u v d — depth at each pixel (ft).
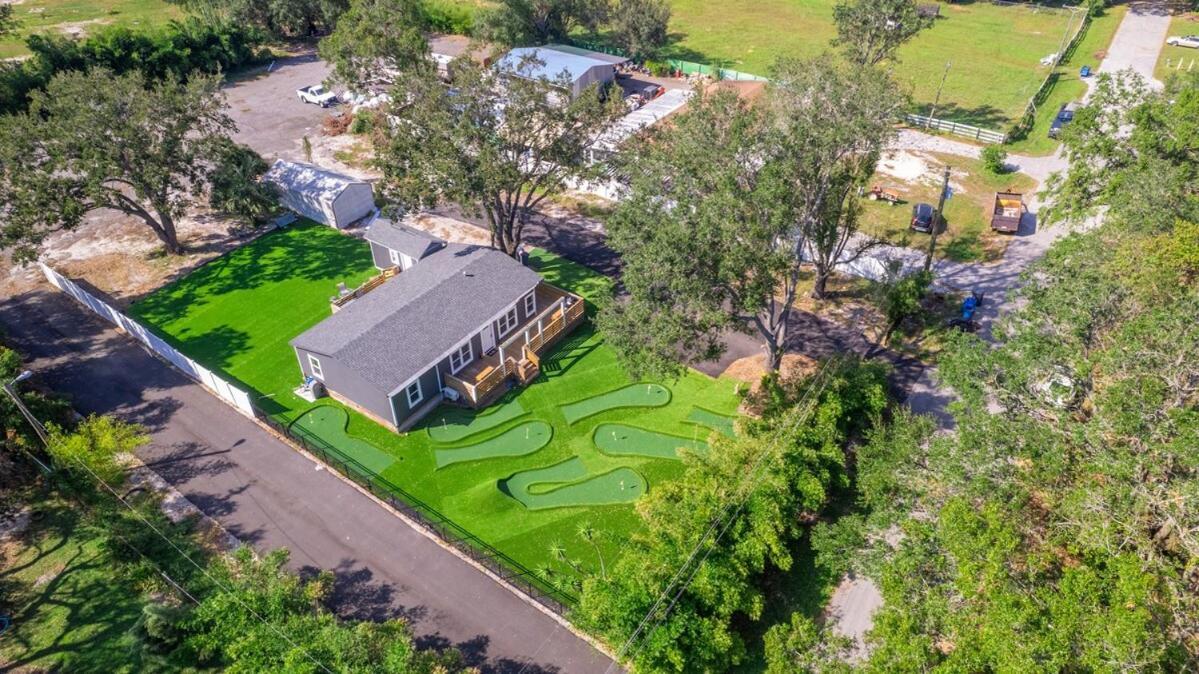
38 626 90.84
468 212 142.20
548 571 96.17
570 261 162.50
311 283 155.63
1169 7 299.38
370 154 207.31
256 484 110.42
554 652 87.61
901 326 139.54
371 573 97.14
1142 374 73.51
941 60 261.65
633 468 111.96
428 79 140.05
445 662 81.87
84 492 107.65
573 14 262.06
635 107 224.94
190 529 103.19
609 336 108.47
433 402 124.06
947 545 72.18
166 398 126.72
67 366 133.90
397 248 149.79
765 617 90.38
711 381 128.26
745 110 112.27
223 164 159.84
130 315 146.82
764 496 90.68
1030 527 76.02
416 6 228.43
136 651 85.20
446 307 128.88
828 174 108.88
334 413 123.34
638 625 79.46
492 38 253.03
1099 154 132.77
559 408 123.65
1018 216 164.55
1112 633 58.59
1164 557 67.92
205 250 167.53
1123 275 87.35
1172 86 133.08
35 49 230.27
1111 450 70.74
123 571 95.61
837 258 140.26
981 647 66.18
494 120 139.54
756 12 318.24
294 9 282.15
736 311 107.45
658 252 96.94
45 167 141.79
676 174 104.83
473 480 110.73
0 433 112.06
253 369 132.67
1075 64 251.19
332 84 195.62
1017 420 77.46
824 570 95.61
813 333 138.31
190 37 256.52
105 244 170.19
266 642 79.30
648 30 249.34
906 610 73.10
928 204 175.22
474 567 98.12
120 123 145.89
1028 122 211.61
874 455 96.94
